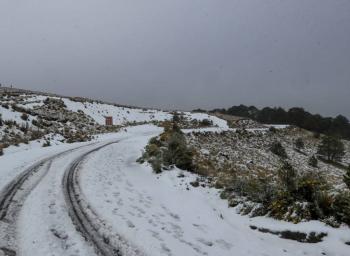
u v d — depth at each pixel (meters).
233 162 26.11
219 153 28.56
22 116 29.36
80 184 10.27
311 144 63.53
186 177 12.39
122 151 20.80
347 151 65.50
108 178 11.81
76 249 5.51
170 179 12.21
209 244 6.45
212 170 16.61
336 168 47.09
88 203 8.19
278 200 8.09
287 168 9.11
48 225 6.47
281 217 7.67
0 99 40.16
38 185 9.76
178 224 7.45
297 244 6.59
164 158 14.69
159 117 60.19
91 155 17.62
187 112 70.69
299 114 92.31
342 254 5.91
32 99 45.88
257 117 107.38
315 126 87.50
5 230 6.05
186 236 6.72
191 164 14.51
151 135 35.69
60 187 9.66
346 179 8.00
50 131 28.70
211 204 9.38
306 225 7.01
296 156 47.16
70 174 11.81
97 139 30.17
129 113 58.72
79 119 42.66
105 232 6.36
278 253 6.19
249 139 45.53
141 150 20.86
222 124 60.28
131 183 11.42
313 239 6.59
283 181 8.80
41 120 31.41
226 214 8.56
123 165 15.30
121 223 6.93
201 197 10.07
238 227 7.65
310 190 8.03
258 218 8.04
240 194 9.64
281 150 43.22
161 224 7.28
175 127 32.12
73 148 21.16
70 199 8.44
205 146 30.78
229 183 10.77
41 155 16.94
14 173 11.48
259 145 44.25
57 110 42.75
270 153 41.88
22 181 10.20
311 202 7.77
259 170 24.66
